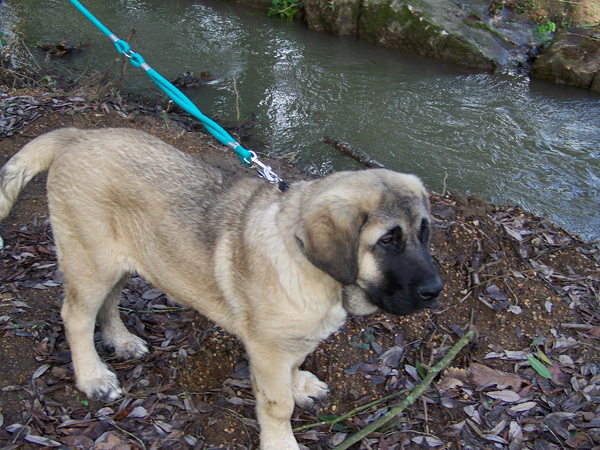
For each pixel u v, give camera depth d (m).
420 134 2.37
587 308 1.43
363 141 2.29
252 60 2.99
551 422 1.15
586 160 2.23
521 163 2.20
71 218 1.04
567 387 1.23
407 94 2.71
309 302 0.93
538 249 1.61
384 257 0.90
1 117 2.00
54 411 1.09
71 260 1.06
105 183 1.03
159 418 1.11
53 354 1.20
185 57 2.96
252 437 1.10
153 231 1.05
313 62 3.01
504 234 1.61
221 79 2.75
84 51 2.95
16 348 1.19
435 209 1.67
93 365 1.13
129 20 3.42
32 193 1.68
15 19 3.31
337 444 1.10
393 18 3.19
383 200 0.89
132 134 1.10
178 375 1.21
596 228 1.83
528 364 1.29
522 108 2.62
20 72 2.59
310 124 2.40
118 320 1.24
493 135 2.38
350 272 0.88
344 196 0.88
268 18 3.65
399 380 1.25
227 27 3.43
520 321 1.38
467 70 3.01
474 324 1.38
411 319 1.38
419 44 3.15
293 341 0.96
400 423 1.15
